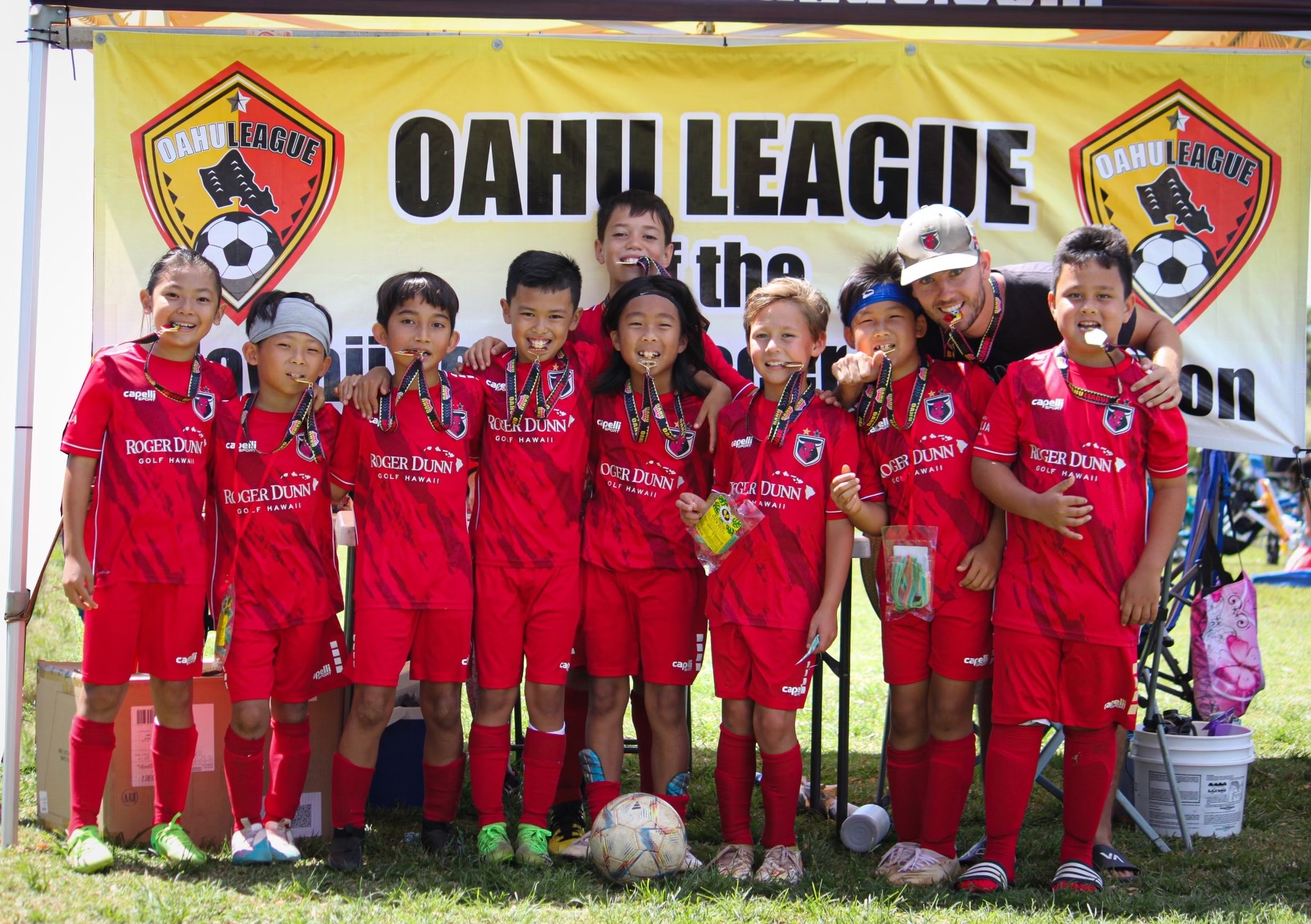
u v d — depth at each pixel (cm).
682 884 382
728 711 411
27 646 630
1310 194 510
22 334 434
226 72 489
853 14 462
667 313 413
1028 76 508
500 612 417
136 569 398
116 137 483
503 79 499
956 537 405
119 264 485
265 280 495
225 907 357
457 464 416
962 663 404
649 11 459
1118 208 512
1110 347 391
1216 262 511
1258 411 510
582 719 460
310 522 414
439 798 423
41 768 443
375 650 402
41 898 361
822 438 412
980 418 413
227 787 429
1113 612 383
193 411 411
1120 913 368
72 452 397
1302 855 442
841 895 385
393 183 499
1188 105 509
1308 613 1091
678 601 422
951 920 356
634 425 420
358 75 495
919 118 508
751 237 508
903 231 412
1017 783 393
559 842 438
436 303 411
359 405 410
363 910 355
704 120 505
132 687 425
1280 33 497
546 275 415
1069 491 387
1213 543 502
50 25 443
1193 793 464
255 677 402
